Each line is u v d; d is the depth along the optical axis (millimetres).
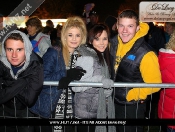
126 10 2627
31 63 2320
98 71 2426
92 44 2623
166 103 2623
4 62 2291
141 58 2523
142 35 2588
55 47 2586
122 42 2707
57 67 2498
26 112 2600
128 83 2361
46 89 2500
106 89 2479
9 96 2248
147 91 2529
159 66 2613
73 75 2289
